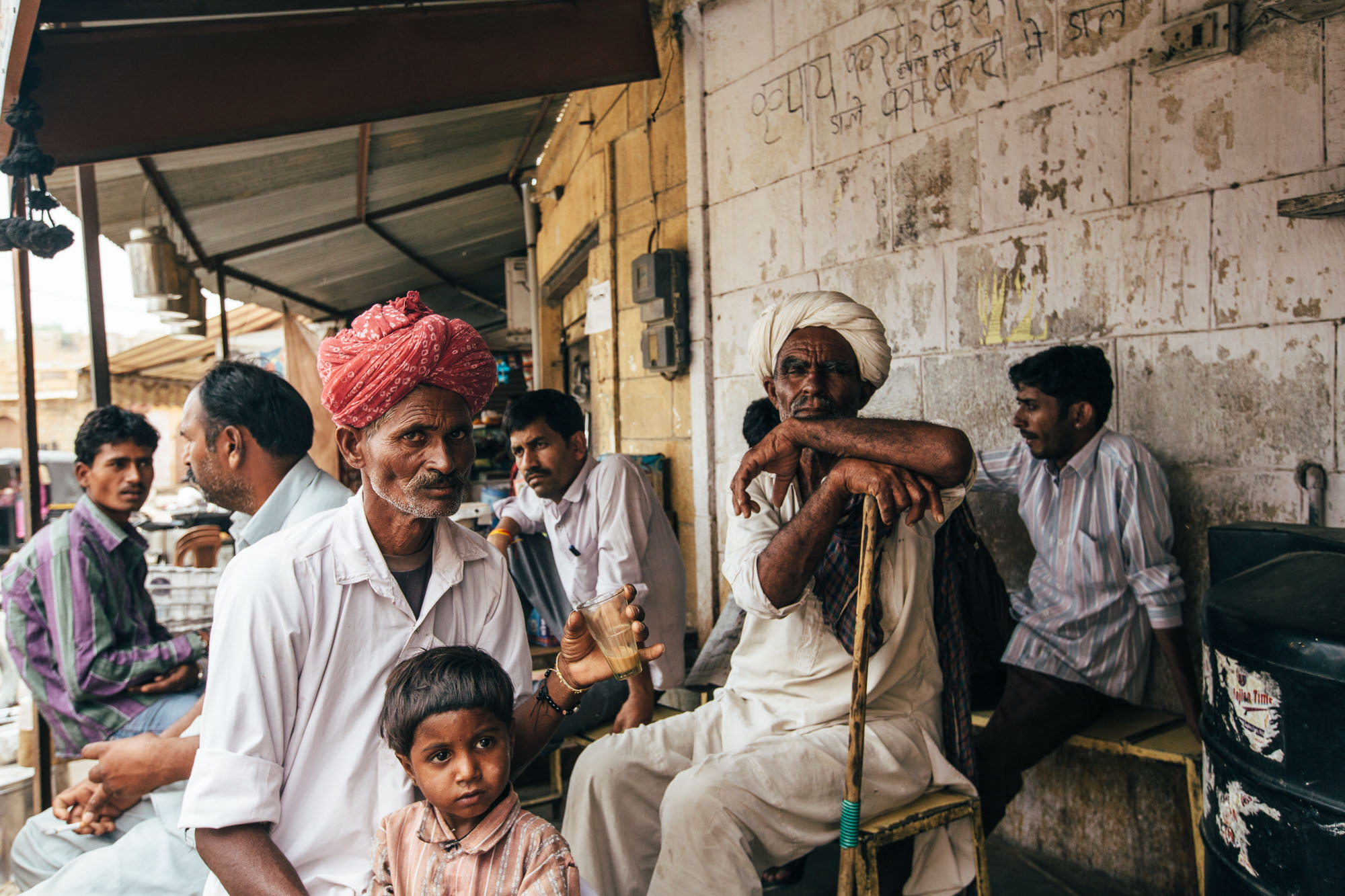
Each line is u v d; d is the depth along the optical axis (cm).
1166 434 261
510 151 668
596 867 207
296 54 291
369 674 142
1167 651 246
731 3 406
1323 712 128
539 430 297
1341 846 127
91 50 264
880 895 214
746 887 182
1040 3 283
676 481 461
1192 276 252
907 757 203
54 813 203
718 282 424
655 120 465
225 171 465
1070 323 282
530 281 783
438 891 132
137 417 257
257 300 862
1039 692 257
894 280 338
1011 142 295
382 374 131
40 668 242
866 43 342
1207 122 245
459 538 156
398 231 758
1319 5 215
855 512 203
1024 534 308
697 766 195
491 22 316
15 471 977
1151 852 276
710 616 429
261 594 134
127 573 256
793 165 379
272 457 195
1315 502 228
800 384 209
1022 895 283
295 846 138
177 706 245
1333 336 224
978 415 310
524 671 160
